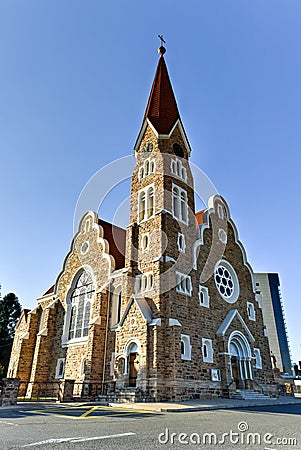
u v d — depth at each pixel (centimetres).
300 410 1880
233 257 3734
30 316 3769
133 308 2717
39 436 898
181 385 2409
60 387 2416
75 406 2025
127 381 2516
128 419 1327
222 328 3073
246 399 2731
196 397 2544
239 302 3516
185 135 3797
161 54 4466
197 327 2861
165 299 2698
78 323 3322
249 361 3166
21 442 814
